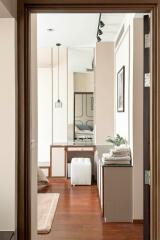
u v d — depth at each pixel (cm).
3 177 189
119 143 469
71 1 197
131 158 410
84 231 372
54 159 670
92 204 488
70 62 725
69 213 442
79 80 729
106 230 376
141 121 400
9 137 189
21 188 196
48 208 459
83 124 732
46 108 727
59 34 590
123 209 405
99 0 198
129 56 431
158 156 201
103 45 611
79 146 664
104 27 536
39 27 541
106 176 405
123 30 496
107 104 612
